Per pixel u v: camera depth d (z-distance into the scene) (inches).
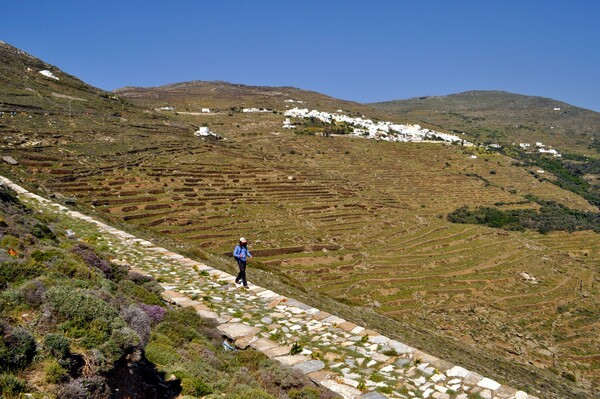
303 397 369.1
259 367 428.8
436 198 5142.7
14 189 1354.6
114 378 279.4
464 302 2632.9
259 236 2751.0
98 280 444.1
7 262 365.7
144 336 353.1
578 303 2854.3
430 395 410.6
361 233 3373.5
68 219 1082.7
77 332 286.2
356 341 525.0
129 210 2492.6
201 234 2481.5
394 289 2630.4
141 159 3486.7
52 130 3427.7
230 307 614.9
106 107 5073.8
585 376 2076.8
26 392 227.6
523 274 3144.7
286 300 668.7
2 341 241.0
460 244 3585.1
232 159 4436.5
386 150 6914.4
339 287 2493.8
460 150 7475.4
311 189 4141.2
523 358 2153.1
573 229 4596.5
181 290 659.4
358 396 392.2
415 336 1346.0
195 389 329.7
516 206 5310.0
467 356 1435.8
